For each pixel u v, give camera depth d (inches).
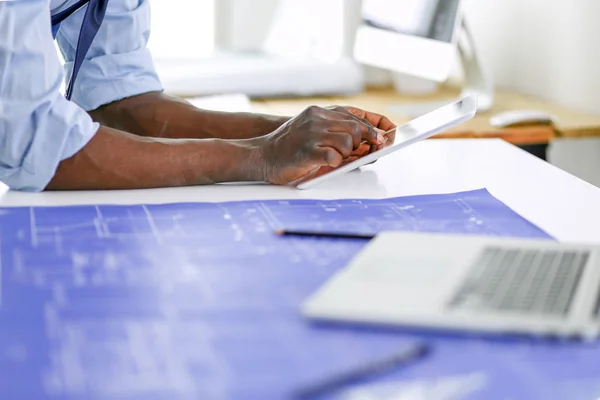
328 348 28.8
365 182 52.4
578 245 36.6
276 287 34.2
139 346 29.0
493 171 55.7
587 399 26.4
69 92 58.5
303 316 31.3
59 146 48.8
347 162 52.9
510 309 30.1
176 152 50.7
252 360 28.0
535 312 29.8
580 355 28.6
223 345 29.1
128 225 42.5
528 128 84.9
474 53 94.2
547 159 86.0
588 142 90.0
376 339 29.5
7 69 47.1
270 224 43.0
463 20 93.4
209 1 121.8
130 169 49.9
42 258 37.4
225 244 39.6
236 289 33.9
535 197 49.5
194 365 27.7
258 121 58.6
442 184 52.0
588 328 28.8
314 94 108.8
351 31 122.3
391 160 58.6
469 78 95.4
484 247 36.3
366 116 58.2
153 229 41.9
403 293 31.4
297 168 49.8
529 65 103.7
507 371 27.6
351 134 50.8
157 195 49.1
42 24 47.7
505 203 48.1
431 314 29.7
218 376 27.0
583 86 94.6
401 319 29.8
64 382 26.6
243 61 110.1
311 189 50.6
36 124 48.4
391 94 112.6
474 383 26.8
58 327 30.5
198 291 33.7
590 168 90.2
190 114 59.9
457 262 34.5
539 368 27.7
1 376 26.9
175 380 26.7
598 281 32.4
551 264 34.2
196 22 121.6
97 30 57.8
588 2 92.7
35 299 32.9
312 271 36.1
